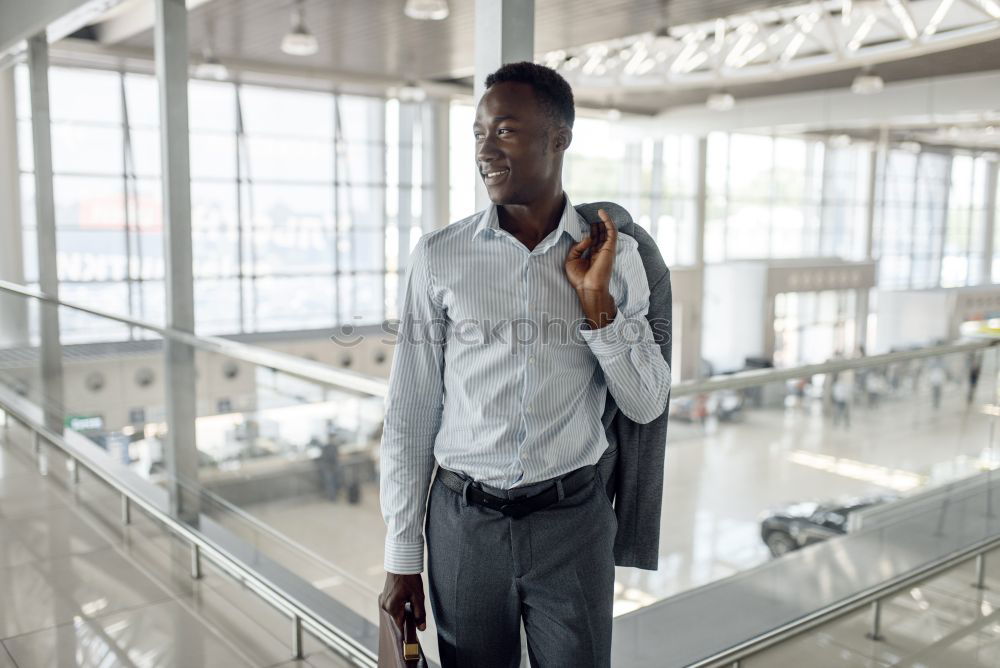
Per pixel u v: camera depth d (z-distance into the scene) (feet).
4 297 21.15
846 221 75.72
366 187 52.44
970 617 10.64
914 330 64.64
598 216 4.93
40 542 13.04
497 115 4.53
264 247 49.62
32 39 23.30
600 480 5.17
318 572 9.48
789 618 9.39
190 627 10.27
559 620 4.95
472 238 4.78
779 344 69.41
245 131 48.11
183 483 12.77
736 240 69.51
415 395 5.12
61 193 42.27
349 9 29.12
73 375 16.81
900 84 43.21
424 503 5.29
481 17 8.05
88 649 9.70
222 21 31.07
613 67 41.16
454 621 5.07
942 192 82.43
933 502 11.34
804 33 33.19
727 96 39.73
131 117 43.78
